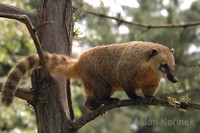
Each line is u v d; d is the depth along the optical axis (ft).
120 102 30.04
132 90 35.47
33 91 32.12
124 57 35.63
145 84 35.83
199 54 82.43
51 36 33.09
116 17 54.49
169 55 36.32
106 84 36.40
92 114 30.37
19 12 32.94
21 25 62.49
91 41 56.03
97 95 36.47
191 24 53.93
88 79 36.40
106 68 36.17
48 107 31.91
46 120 31.76
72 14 34.01
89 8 55.62
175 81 35.45
